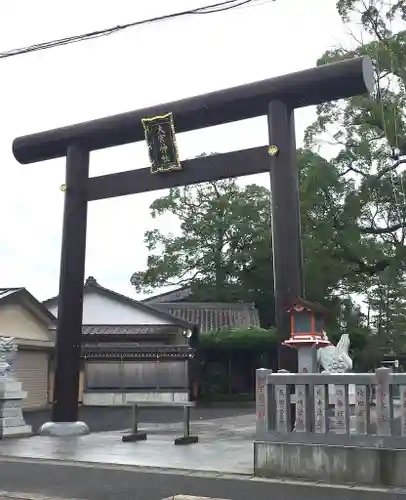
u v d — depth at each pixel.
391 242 23.72
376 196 22.81
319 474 7.46
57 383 13.45
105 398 26.52
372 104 22.11
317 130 24.06
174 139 13.29
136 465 8.91
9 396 12.83
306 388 7.77
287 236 11.97
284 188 12.17
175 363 26.83
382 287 32.12
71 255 13.98
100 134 14.10
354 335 31.05
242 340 29.80
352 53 22.17
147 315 29.50
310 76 12.11
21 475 8.55
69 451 10.47
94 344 28.23
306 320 11.42
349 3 22.66
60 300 13.81
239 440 11.90
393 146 22.27
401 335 31.38
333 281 23.02
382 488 6.95
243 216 38.19
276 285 11.88
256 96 12.62
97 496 7.28
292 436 7.73
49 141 14.60
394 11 22.48
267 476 7.80
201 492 7.19
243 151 12.85
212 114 13.10
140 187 13.80
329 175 22.02
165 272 39.25
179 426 15.55
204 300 39.22
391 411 7.20
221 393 30.06
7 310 23.39
